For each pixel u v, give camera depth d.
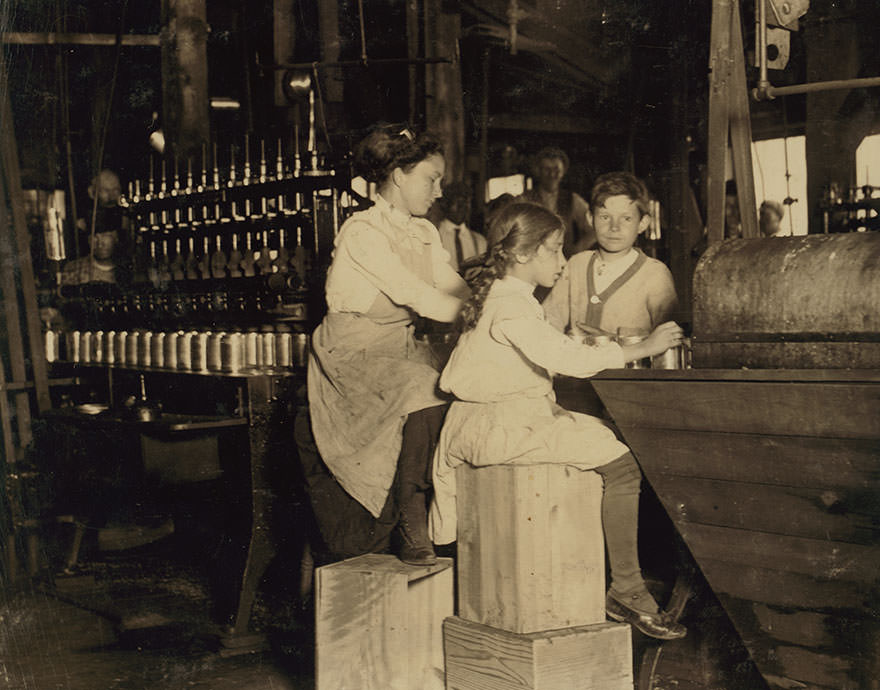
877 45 5.20
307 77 5.52
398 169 3.52
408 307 3.55
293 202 4.62
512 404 3.04
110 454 4.90
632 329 3.71
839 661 2.71
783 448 2.68
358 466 3.37
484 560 3.08
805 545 2.69
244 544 4.18
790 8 3.70
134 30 6.79
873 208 5.13
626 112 6.27
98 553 5.23
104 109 6.82
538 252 3.06
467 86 6.13
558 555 2.99
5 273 5.86
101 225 6.27
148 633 4.34
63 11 6.71
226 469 4.34
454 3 5.80
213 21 6.36
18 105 6.71
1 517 5.53
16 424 5.85
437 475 3.20
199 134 6.05
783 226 6.85
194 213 5.11
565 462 2.96
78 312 6.04
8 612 4.82
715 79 3.43
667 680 3.16
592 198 3.79
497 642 2.98
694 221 5.94
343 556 3.49
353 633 3.22
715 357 2.90
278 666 3.99
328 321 3.55
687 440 2.86
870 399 2.50
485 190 6.12
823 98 5.30
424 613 3.19
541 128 6.40
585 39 6.17
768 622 2.82
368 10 5.79
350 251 3.45
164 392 5.07
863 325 2.61
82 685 3.84
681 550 3.13
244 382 4.21
